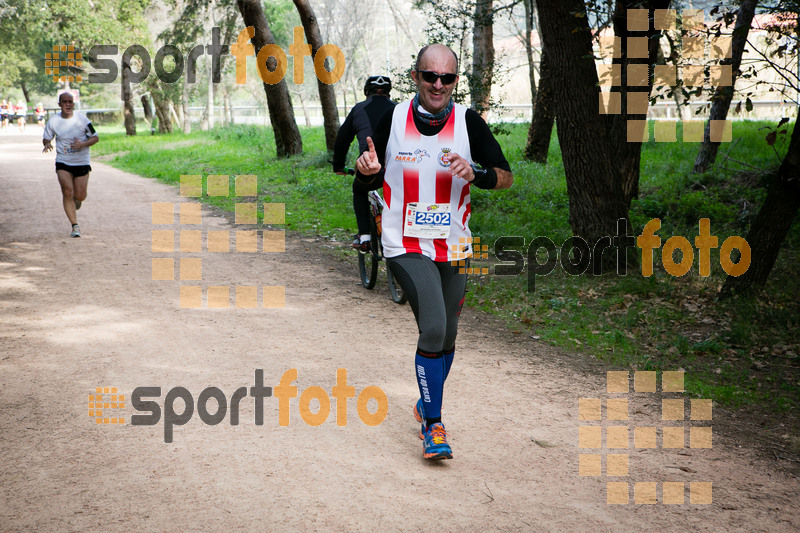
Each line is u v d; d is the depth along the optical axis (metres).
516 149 20.20
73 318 6.37
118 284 7.63
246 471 3.68
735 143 17.23
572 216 8.73
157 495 3.41
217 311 6.75
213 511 3.28
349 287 8.02
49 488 3.46
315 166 19.27
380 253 7.46
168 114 42.22
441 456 3.79
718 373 5.65
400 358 5.64
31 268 8.30
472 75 14.98
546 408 4.77
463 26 14.74
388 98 6.90
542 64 17.45
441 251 3.95
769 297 7.30
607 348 6.18
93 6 36.94
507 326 6.80
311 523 3.20
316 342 5.96
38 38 42.06
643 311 7.23
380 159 3.94
